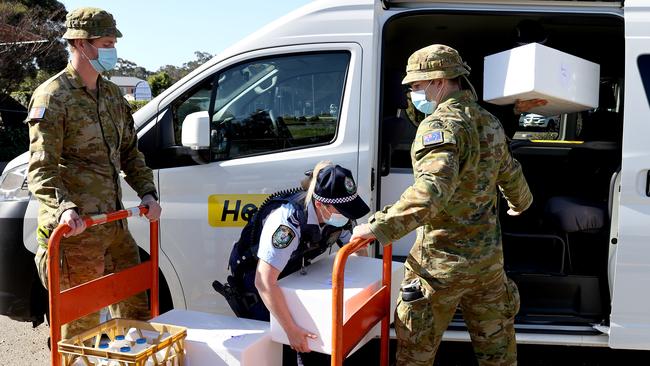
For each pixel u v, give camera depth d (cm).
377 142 323
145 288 279
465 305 245
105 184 273
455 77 228
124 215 261
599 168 416
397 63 480
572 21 359
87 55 261
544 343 314
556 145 475
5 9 1911
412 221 206
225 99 329
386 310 244
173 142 329
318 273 250
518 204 260
